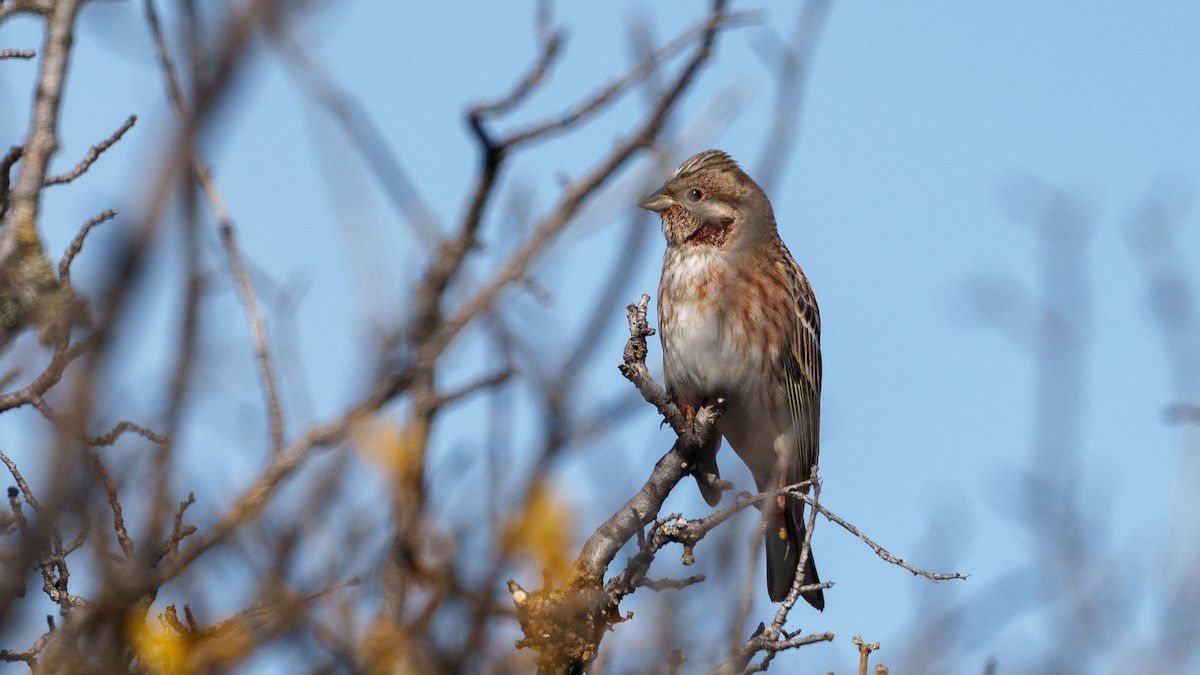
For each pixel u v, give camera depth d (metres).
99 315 3.30
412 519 5.02
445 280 5.62
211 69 3.29
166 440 4.57
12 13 5.76
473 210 5.84
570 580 7.02
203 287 4.38
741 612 6.71
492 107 5.98
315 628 5.12
